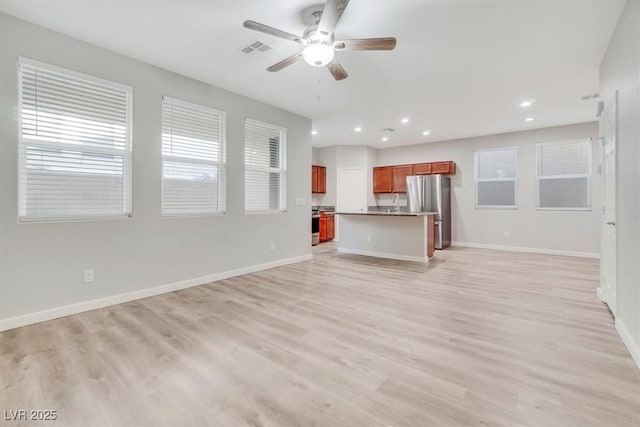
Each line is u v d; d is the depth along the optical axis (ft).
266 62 10.94
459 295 11.25
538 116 17.61
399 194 26.48
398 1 7.54
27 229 8.59
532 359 6.72
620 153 8.04
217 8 7.91
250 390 5.68
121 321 8.86
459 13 8.06
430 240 18.54
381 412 5.08
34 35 8.65
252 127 15.01
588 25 8.52
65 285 9.26
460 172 23.71
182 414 5.04
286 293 11.59
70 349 7.18
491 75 11.93
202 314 9.41
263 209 15.71
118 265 10.39
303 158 17.80
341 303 10.43
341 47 7.87
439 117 17.89
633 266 6.92
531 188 20.85
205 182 13.10
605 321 8.73
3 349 7.16
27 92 8.66
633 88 6.95
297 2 7.66
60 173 9.24
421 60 10.69
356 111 16.69
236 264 14.25
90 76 9.67
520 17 8.21
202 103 12.68
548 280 13.30
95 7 7.88
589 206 19.01
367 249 20.07
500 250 21.68
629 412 5.00
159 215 11.44
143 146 10.94
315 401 5.37
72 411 5.10
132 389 5.69
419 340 7.66
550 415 4.97
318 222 25.52
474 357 6.82
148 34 9.16
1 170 8.18
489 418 4.92
